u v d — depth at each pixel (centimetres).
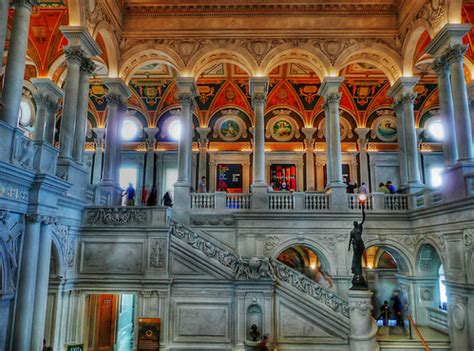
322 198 1758
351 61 1950
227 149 2467
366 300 1277
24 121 2372
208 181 2431
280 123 2494
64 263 1345
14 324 964
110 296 1706
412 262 1683
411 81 1855
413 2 1716
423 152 2434
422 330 1595
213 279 1412
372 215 1698
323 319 1341
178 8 1902
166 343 1362
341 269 1659
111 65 1872
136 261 1442
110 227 1457
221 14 1900
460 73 1433
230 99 2506
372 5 1883
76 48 1503
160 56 1956
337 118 1825
